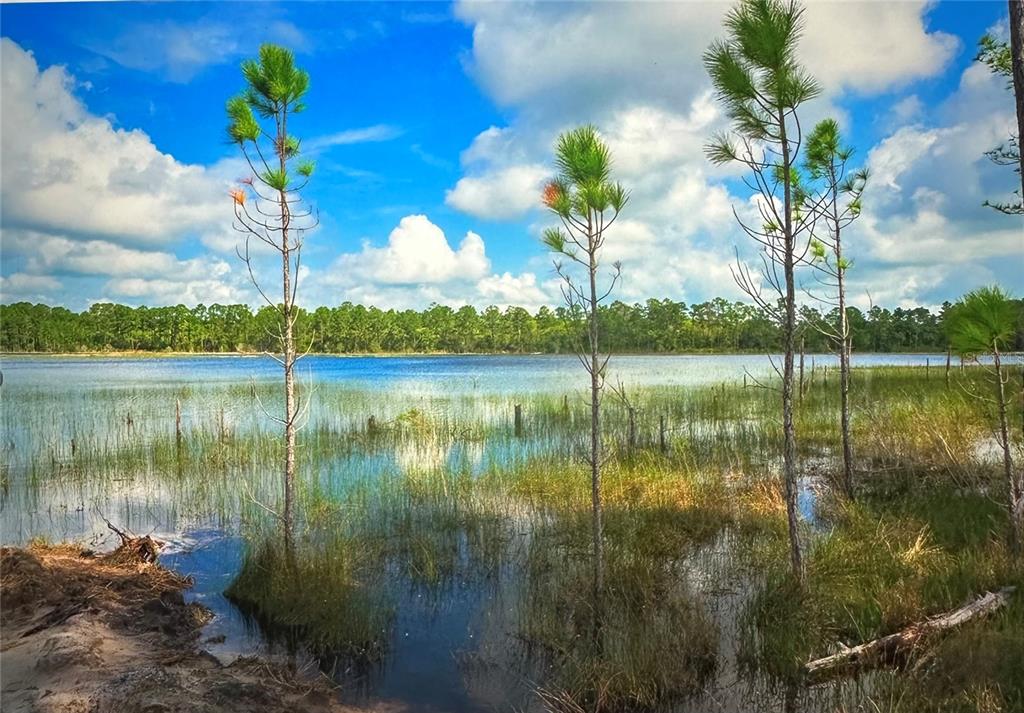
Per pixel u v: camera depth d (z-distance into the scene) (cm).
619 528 884
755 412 1997
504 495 1095
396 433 1784
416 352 12669
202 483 1222
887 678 486
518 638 605
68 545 829
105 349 10356
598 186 617
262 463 1401
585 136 631
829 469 1192
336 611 628
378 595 686
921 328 8375
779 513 930
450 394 2944
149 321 10631
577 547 825
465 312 12875
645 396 2452
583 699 499
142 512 1049
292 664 555
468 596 705
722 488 1077
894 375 2952
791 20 577
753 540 848
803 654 529
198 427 1897
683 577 725
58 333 9881
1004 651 458
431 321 12825
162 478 1288
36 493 1150
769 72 591
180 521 1001
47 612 600
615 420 1861
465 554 823
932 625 528
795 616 574
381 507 1017
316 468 1327
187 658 543
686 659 542
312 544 815
